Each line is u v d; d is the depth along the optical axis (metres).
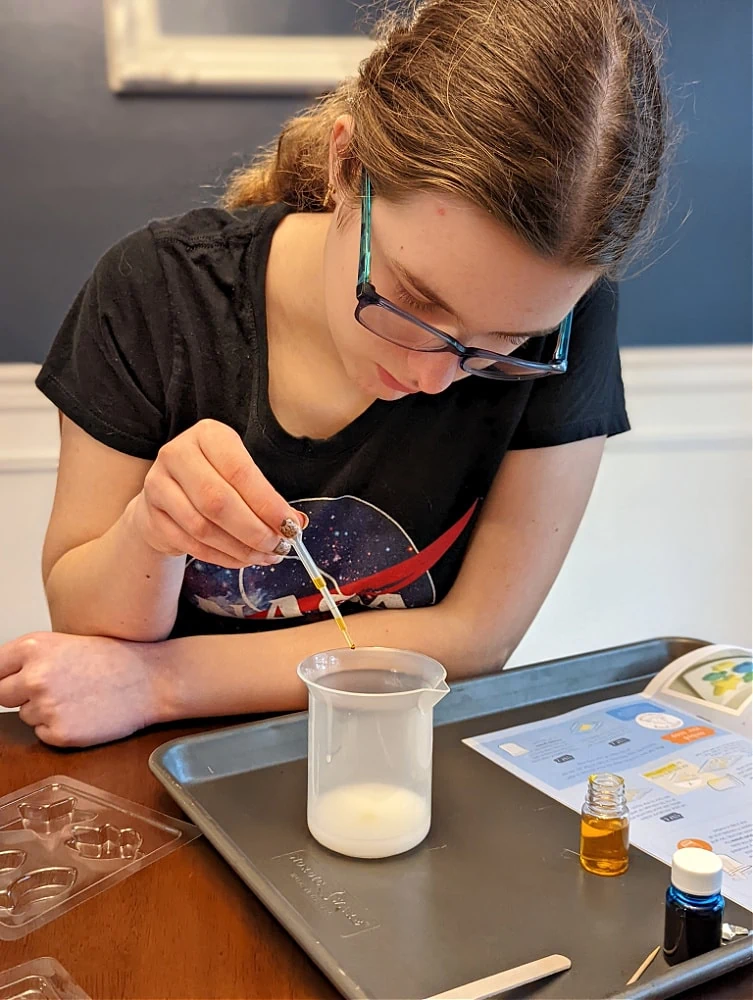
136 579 0.57
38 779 0.50
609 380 0.67
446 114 0.42
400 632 0.64
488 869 0.42
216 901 0.40
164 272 0.63
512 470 0.66
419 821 0.44
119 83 1.08
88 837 0.44
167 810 0.47
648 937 0.37
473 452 0.65
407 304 0.46
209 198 1.12
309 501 0.65
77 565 0.60
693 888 0.35
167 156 1.11
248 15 1.09
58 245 1.11
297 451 0.64
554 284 0.44
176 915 0.39
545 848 0.44
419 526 0.67
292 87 1.12
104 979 0.35
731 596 1.39
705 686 0.61
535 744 0.55
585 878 0.41
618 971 0.35
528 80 0.41
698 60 1.20
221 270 0.63
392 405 0.63
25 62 1.06
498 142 0.41
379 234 0.46
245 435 0.63
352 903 0.39
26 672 0.54
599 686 0.64
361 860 0.42
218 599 0.67
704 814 0.47
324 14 1.10
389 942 0.37
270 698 0.58
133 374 0.62
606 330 0.66
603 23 0.44
